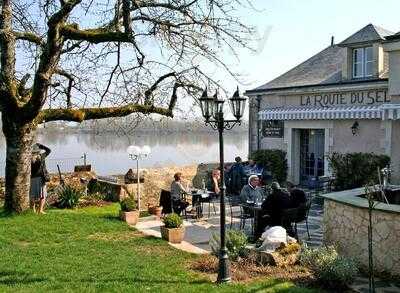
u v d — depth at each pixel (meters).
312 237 12.84
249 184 14.20
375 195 11.38
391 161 18.50
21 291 7.61
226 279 8.48
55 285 7.98
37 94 13.80
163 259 10.23
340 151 21.05
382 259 9.52
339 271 8.26
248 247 10.16
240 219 15.20
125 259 10.09
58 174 19.36
